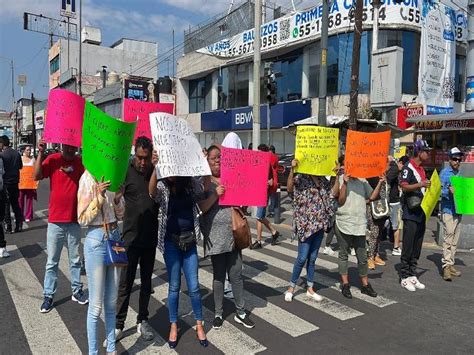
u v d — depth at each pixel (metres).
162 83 33.06
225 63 27.20
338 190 5.40
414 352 4.09
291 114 21.73
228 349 4.13
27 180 11.19
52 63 58.16
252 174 4.48
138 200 4.20
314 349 4.14
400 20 18.16
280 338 4.38
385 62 12.59
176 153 3.92
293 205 5.43
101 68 53.62
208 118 28.94
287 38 22.00
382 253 8.26
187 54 31.09
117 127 3.57
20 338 4.32
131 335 4.42
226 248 4.42
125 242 4.21
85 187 3.60
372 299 5.57
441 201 6.63
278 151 23.45
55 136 4.21
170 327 4.62
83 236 9.02
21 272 6.67
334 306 5.30
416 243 6.12
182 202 4.09
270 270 6.96
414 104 16.75
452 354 4.06
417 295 5.77
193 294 4.21
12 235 9.62
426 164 13.73
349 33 19.06
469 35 12.30
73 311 5.03
